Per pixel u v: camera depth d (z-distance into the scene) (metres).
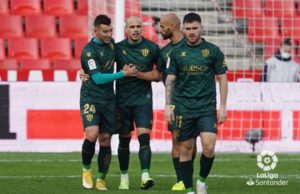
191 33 26.83
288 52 62.09
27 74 61.81
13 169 38.84
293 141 52.22
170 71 27.34
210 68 27.22
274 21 66.75
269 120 52.16
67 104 50.56
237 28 66.25
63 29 68.31
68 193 29.09
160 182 33.56
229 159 44.97
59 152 49.88
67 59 66.44
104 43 30.81
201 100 27.09
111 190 30.31
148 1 65.19
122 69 31.55
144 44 31.44
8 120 50.34
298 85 52.31
